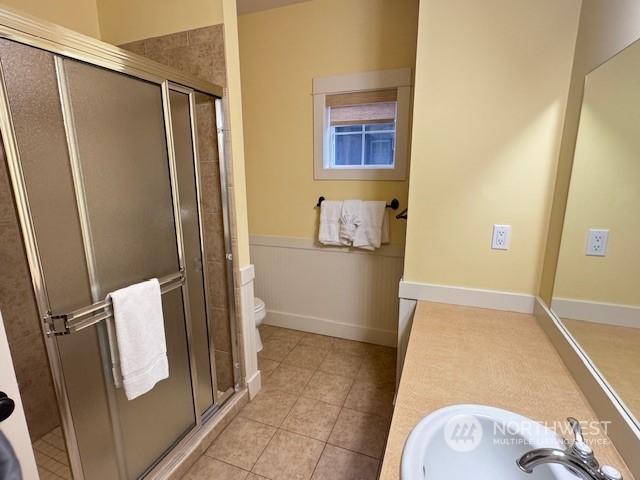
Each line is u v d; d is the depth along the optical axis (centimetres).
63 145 102
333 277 273
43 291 100
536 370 113
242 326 193
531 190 147
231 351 196
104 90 113
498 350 125
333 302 278
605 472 64
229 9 163
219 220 181
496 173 151
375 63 231
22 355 163
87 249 111
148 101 129
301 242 276
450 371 112
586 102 117
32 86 93
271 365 242
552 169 143
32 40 91
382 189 247
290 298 291
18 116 91
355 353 257
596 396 91
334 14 234
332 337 281
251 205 287
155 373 131
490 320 150
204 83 154
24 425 73
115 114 117
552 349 126
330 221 255
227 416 183
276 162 271
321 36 240
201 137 175
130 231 126
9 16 86
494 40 141
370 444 172
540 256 151
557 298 130
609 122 97
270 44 254
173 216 144
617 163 90
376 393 211
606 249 94
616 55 95
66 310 106
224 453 166
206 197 181
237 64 171
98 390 118
